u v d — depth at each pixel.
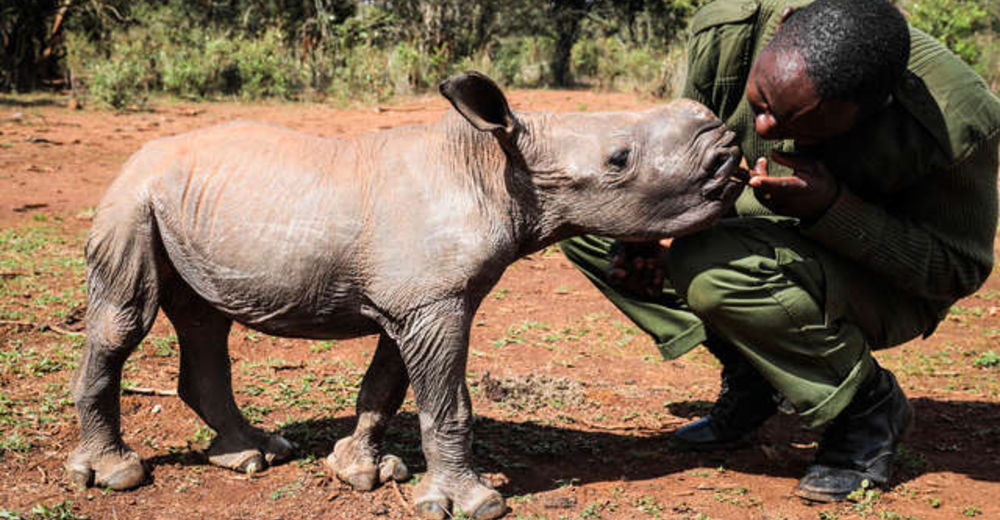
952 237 4.25
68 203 11.25
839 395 4.26
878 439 4.46
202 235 3.94
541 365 6.42
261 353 6.38
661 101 27.27
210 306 4.41
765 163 4.00
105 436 4.25
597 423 5.39
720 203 3.94
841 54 3.59
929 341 7.15
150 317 4.12
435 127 4.05
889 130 4.05
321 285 3.93
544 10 37.97
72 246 9.02
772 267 4.16
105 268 4.02
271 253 3.89
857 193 4.25
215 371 4.53
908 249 4.15
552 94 29.80
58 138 16.50
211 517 3.99
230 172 3.96
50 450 4.58
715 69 4.49
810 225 4.10
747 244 4.21
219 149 4.04
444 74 29.45
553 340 6.99
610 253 4.89
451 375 3.95
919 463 4.83
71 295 7.32
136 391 5.44
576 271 9.27
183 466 4.52
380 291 3.89
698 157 3.87
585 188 3.93
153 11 29.55
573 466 4.74
